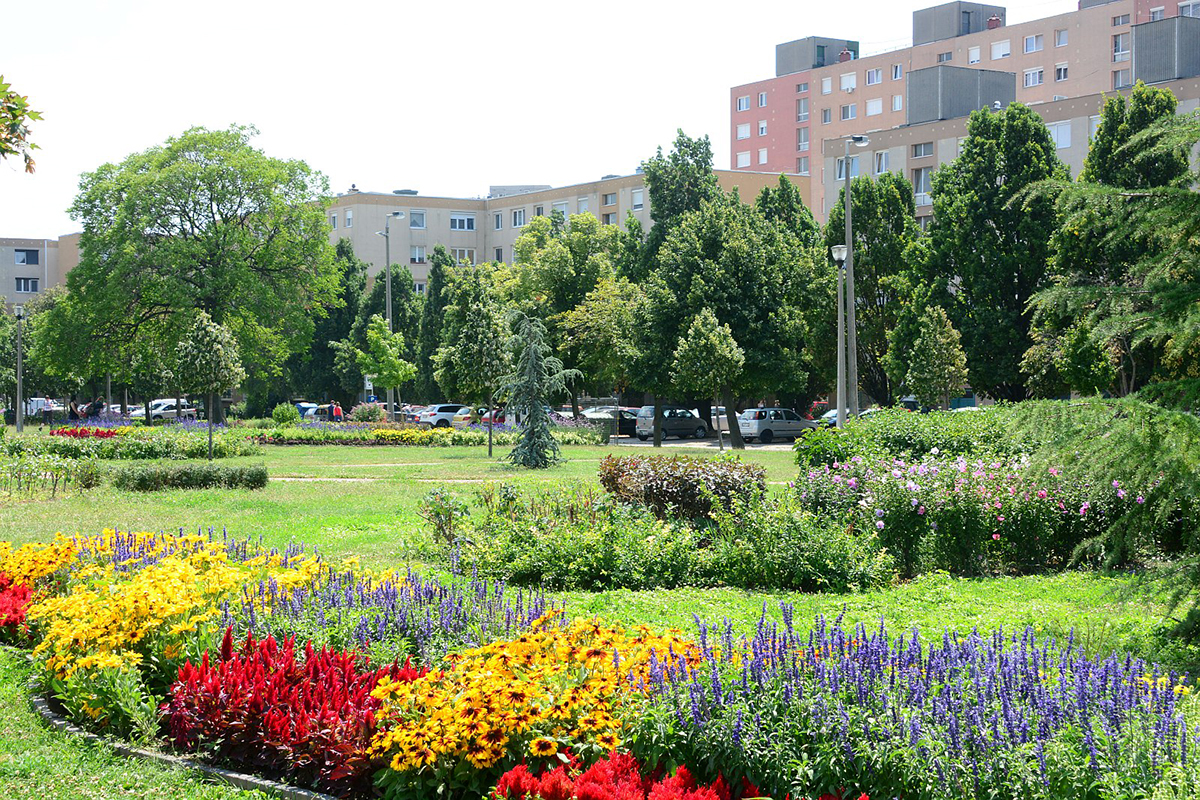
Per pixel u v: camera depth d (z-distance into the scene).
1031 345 35.16
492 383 29.80
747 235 38.78
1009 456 13.84
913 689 4.63
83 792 5.30
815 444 14.75
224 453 32.03
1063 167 35.91
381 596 7.40
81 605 7.09
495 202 82.62
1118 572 10.59
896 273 43.03
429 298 61.62
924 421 17.03
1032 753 4.11
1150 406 6.28
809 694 4.69
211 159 49.56
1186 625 7.25
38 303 76.94
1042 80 68.69
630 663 5.27
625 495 13.88
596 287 49.03
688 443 42.00
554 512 12.96
